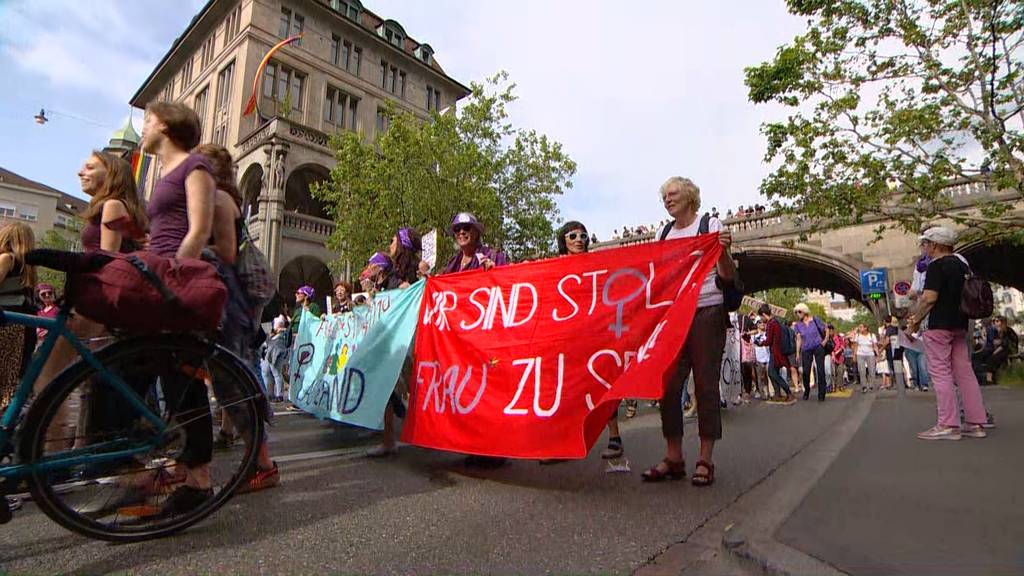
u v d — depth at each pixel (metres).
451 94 33.09
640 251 3.11
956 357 4.29
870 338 12.78
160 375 2.28
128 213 2.95
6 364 2.74
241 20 24.70
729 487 2.99
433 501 2.78
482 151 16.38
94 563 1.98
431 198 15.16
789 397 9.24
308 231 21.94
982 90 10.14
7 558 2.02
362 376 4.33
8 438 1.98
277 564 1.98
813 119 11.59
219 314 2.15
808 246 22.14
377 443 4.54
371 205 15.47
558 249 4.10
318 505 2.71
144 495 2.27
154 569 1.93
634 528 2.36
